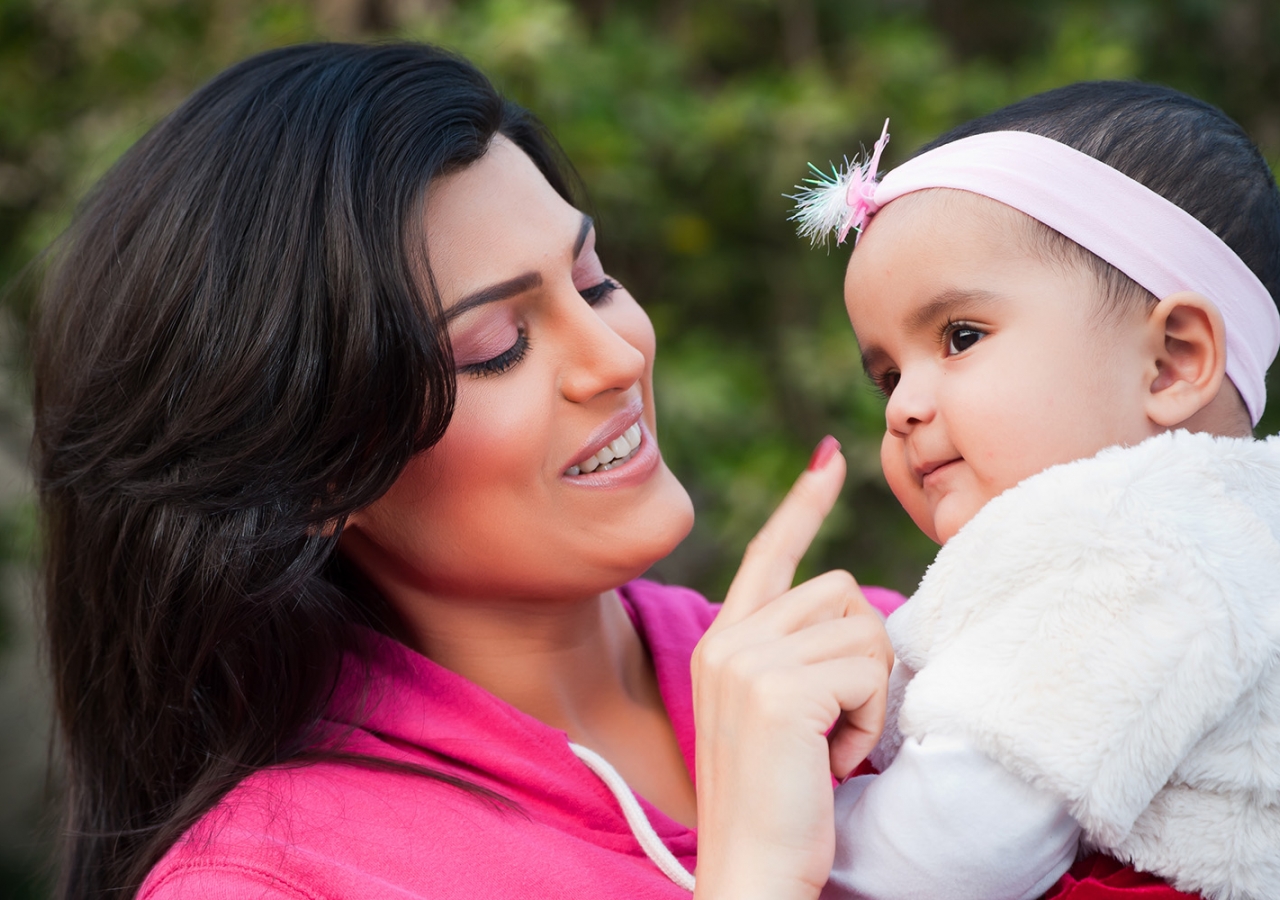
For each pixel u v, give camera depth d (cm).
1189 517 101
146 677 132
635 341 145
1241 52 355
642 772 145
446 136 127
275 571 125
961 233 119
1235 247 122
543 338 130
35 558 198
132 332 128
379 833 120
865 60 309
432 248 125
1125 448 110
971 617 106
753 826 102
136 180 134
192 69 304
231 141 127
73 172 296
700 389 292
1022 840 99
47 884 188
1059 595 101
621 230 302
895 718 117
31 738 363
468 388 126
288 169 123
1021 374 115
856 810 108
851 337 302
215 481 123
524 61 276
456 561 133
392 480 123
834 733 110
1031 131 126
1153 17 337
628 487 132
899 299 123
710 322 321
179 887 116
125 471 129
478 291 125
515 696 143
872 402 299
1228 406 122
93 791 149
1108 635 98
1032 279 117
